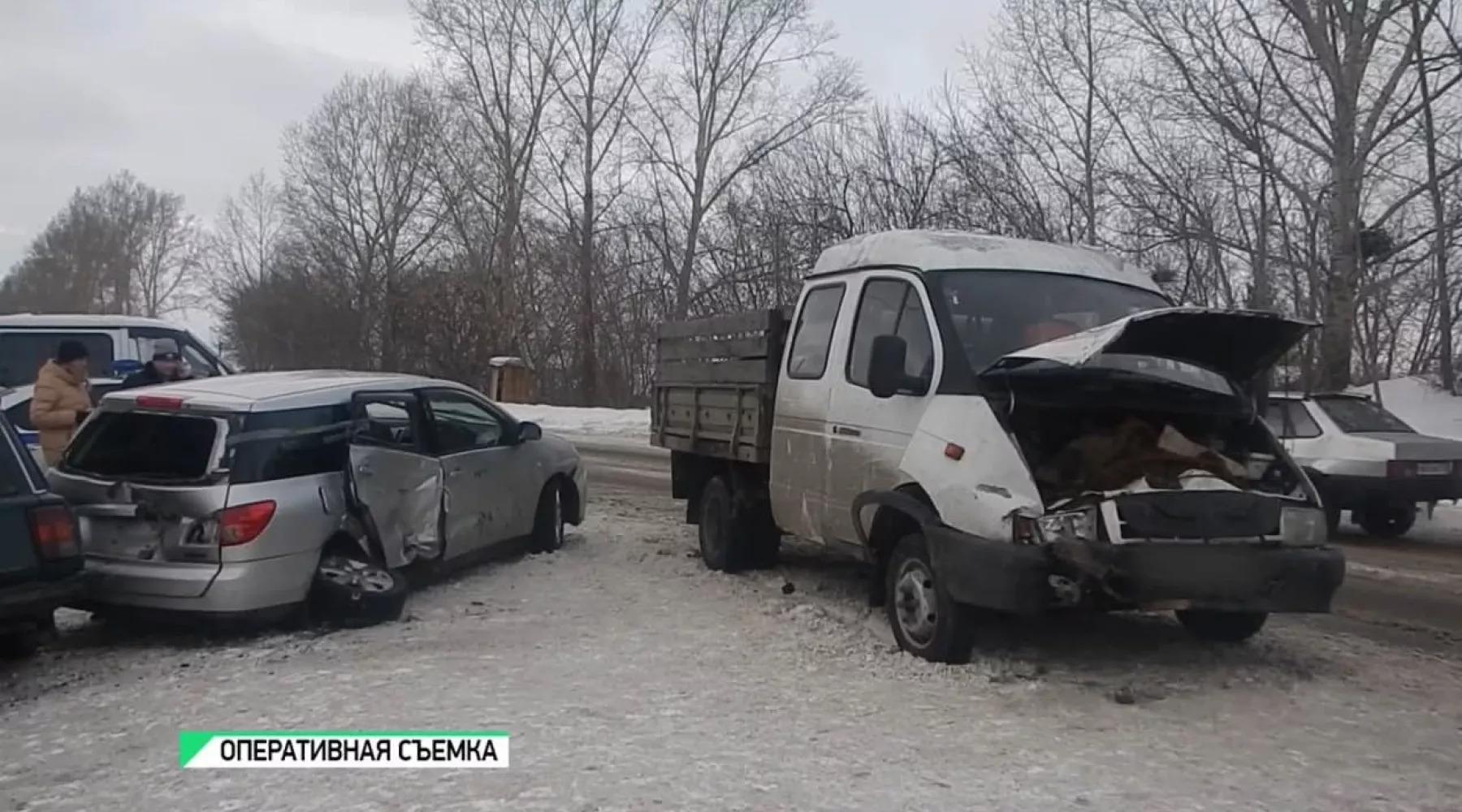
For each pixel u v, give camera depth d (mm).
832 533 8047
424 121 49562
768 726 5676
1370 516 13844
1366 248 21125
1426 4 19688
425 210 49250
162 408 7590
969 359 7047
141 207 94000
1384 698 6457
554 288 42688
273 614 7383
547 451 10820
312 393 7941
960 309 7312
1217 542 6387
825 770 5047
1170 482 6543
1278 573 6379
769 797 4715
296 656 7027
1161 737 5625
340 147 55469
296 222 58094
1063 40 26594
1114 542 6223
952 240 7965
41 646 7402
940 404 6945
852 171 33719
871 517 7398
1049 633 7777
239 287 70000
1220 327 6691
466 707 5934
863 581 9539
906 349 7258
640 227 41469
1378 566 11297
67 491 7457
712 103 40312
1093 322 7449
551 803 4637
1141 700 6273
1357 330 28688
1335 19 20703
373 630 7695
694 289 40719
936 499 6715
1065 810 4625
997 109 27938
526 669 6715
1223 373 7230
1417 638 8070
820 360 8336
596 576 9695
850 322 8062
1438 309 25031
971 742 5477
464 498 9195
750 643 7387
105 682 6629
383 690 6254
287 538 7375
